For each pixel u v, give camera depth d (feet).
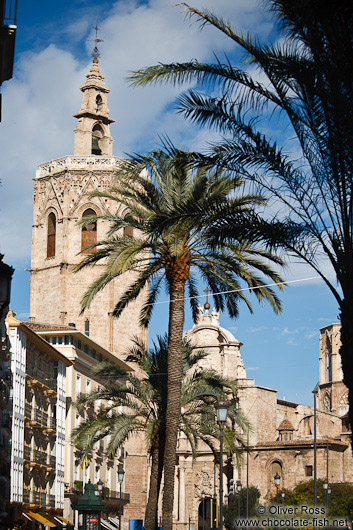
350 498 311.06
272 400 389.19
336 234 80.59
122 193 135.64
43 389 260.42
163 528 130.52
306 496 321.73
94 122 372.79
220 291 141.90
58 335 298.15
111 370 166.20
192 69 89.10
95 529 186.70
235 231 89.86
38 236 369.30
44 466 252.83
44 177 369.09
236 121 88.12
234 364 386.32
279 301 132.87
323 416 421.59
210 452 380.17
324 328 539.70
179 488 382.01
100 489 214.07
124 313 357.41
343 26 77.66
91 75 375.25
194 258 132.16
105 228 356.38
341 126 78.02
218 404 137.08
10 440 220.84
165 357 161.07
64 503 282.15
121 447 342.23
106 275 135.95
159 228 101.65
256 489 344.49
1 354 202.59
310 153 82.33
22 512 231.09
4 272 80.28
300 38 80.69
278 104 83.87
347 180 79.30
